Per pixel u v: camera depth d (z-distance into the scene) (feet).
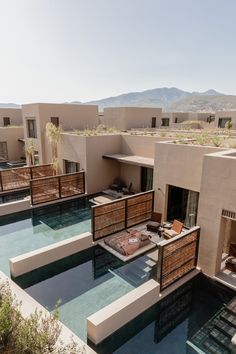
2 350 18.47
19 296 31.58
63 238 49.29
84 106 94.79
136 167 70.54
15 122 139.44
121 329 28.37
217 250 35.40
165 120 179.42
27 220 58.13
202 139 49.16
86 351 23.98
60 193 66.39
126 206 48.80
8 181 72.23
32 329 19.83
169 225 48.70
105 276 37.88
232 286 34.58
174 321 30.04
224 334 28.14
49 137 77.71
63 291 34.73
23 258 37.01
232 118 139.64
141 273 38.22
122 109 104.63
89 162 69.15
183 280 35.45
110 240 44.75
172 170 47.16
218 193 33.96
